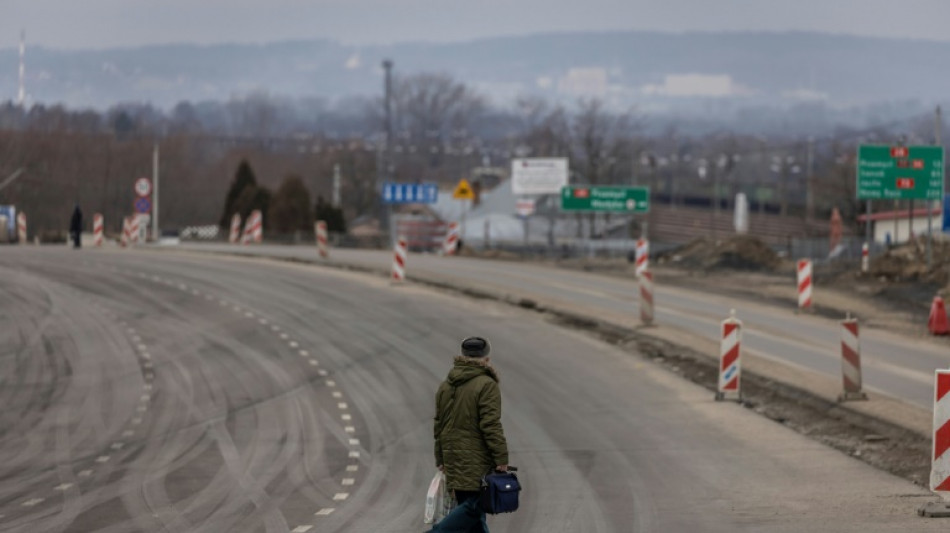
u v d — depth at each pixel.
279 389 81.19
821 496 50.88
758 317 118.06
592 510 48.88
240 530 46.09
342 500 51.41
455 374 37.22
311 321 113.31
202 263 168.62
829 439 64.19
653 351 95.81
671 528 45.38
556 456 60.38
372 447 63.25
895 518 46.22
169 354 95.56
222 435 66.69
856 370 71.56
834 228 195.62
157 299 128.75
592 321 112.50
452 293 137.62
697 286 151.25
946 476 46.91
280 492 53.06
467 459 36.59
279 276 152.62
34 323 111.50
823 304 129.50
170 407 75.19
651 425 68.38
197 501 51.34
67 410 74.44
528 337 103.81
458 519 36.69
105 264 163.62
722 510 48.41
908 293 137.62
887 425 64.94
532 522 46.84
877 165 154.00
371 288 140.50
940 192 154.12
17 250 186.12
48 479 56.34
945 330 105.94
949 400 46.88
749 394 77.56
